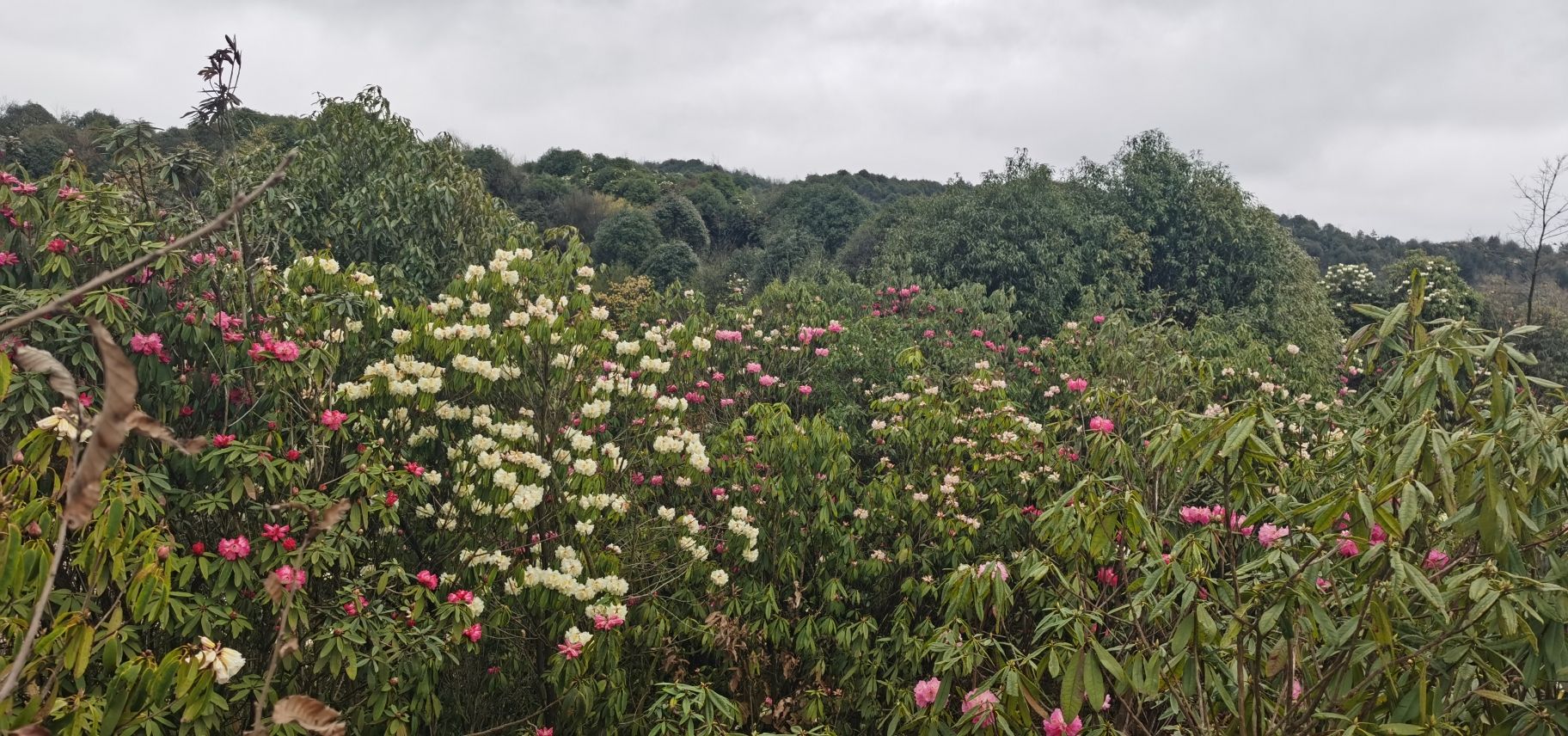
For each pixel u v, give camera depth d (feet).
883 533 19.34
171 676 5.81
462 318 15.47
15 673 3.18
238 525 12.35
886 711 15.96
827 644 17.92
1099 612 10.21
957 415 20.67
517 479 13.96
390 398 14.20
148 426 2.86
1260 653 8.76
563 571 13.88
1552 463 7.75
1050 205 56.85
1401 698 7.96
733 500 18.94
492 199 30.07
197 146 15.40
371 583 13.10
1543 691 8.28
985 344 33.14
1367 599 7.61
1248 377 25.12
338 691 12.57
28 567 5.83
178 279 12.87
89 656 5.92
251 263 14.32
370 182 26.58
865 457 24.85
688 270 101.86
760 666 16.71
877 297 36.86
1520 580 7.27
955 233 56.24
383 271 24.59
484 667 15.30
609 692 14.21
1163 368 21.20
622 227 109.91
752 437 19.19
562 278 16.39
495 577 13.96
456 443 15.42
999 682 9.13
